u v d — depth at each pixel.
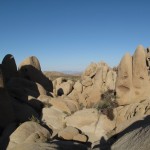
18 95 32.44
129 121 18.67
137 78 25.77
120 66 26.98
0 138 22.19
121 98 26.59
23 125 22.27
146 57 27.62
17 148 14.26
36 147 13.80
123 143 10.16
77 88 48.84
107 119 26.09
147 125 10.24
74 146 15.75
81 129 26.36
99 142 18.38
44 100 34.12
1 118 24.09
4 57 39.91
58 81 52.72
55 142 16.39
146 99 25.14
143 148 8.16
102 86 43.91
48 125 27.73
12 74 39.22
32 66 43.88
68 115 30.45
